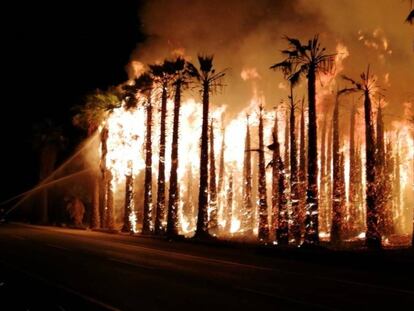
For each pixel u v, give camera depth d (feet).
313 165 74.59
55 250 71.05
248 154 113.39
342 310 30.89
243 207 116.16
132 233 109.60
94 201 137.80
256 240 96.02
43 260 58.95
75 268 51.96
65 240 89.86
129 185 119.55
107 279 44.60
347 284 40.88
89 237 98.53
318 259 57.36
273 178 99.19
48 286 40.96
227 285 40.88
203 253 68.44
